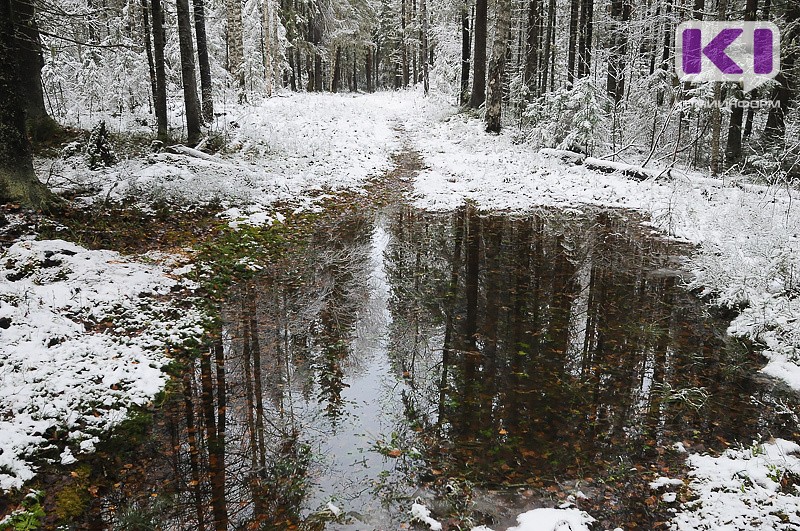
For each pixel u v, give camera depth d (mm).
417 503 3949
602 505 3936
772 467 4164
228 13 28562
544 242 10672
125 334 6176
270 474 4258
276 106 25594
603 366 6004
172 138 16203
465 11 26922
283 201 12523
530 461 4434
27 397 4820
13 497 3869
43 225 8195
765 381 5707
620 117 19984
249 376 5754
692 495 4000
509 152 18297
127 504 3924
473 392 5480
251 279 8469
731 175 16578
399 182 15883
